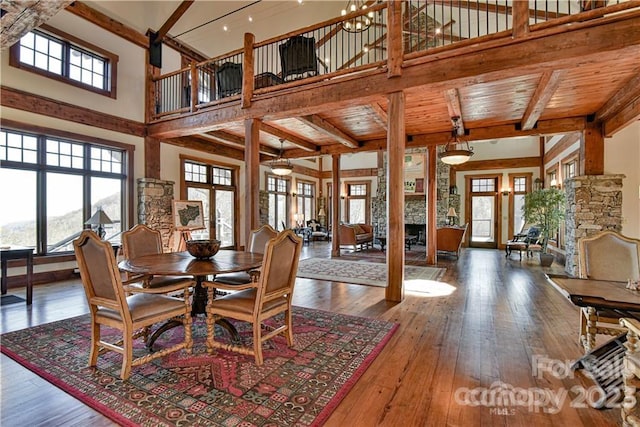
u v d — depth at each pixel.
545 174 9.61
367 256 8.11
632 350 1.66
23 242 4.80
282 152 8.44
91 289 2.31
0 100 4.44
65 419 1.75
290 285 2.67
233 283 3.17
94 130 5.55
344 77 4.11
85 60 5.50
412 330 3.04
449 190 10.78
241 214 9.18
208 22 6.95
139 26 6.24
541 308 3.74
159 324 3.15
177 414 1.78
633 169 5.14
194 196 7.87
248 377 2.17
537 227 8.19
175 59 7.00
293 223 12.19
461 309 3.70
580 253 2.70
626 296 1.94
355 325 3.17
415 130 6.32
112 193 5.93
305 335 2.91
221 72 5.73
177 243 6.65
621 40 2.80
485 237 10.59
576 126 5.36
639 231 5.12
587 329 2.50
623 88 4.08
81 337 2.85
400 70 3.72
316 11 8.56
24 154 4.80
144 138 6.39
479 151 10.58
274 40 4.66
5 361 2.41
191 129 5.74
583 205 5.16
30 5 2.37
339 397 1.95
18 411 1.82
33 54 4.81
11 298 4.13
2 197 4.59
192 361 2.40
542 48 3.06
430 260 7.05
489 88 4.16
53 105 5.00
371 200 12.97
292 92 4.52
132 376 2.19
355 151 7.59
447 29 7.99
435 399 1.94
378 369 2.30
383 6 3.84
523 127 5.52
